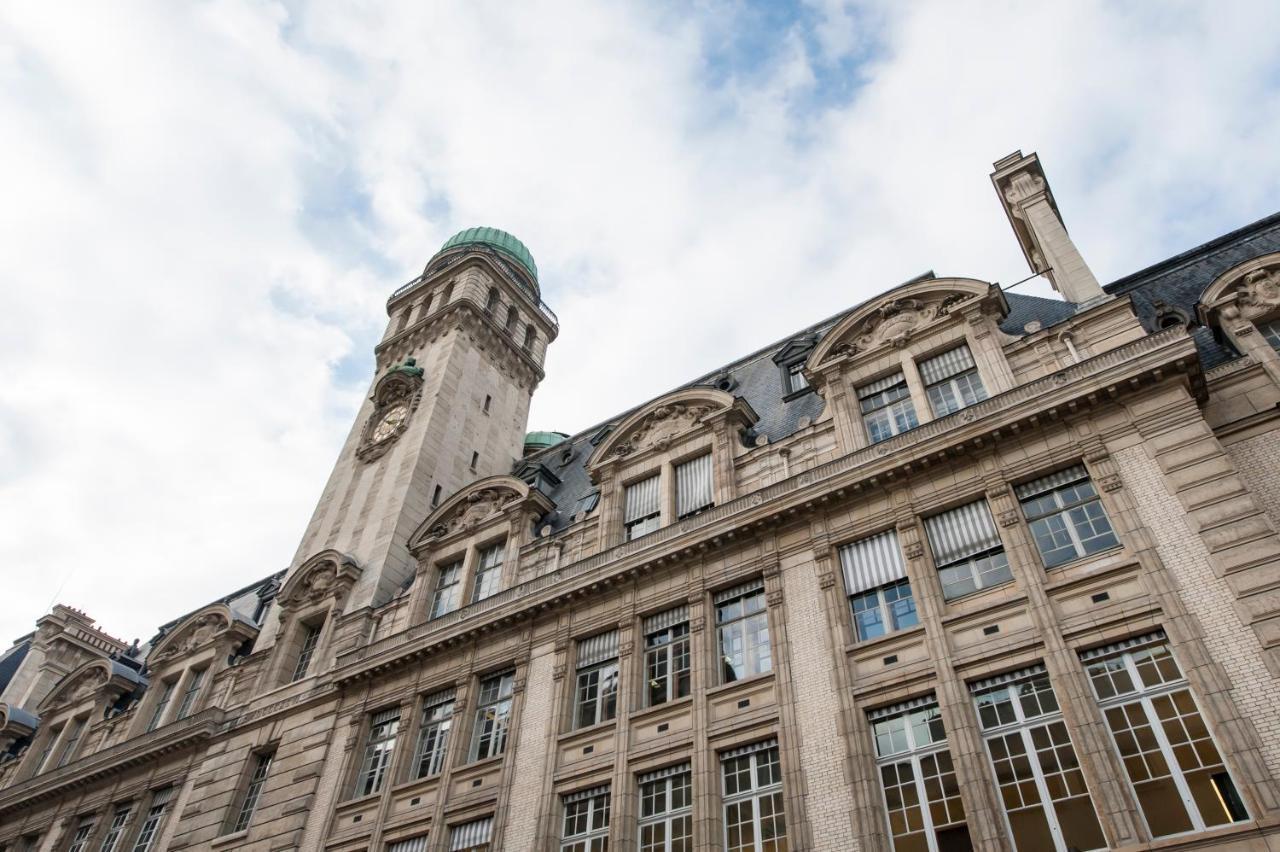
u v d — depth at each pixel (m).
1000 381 21.89
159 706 37.53
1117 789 14.96
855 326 25.97
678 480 27.28
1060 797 15.57
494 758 23.95
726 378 33.47
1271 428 18.78
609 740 22.14
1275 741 14.19
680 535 24.16
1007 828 15.73
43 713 42.47
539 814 21.70
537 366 49.03
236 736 31.52
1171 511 17.53
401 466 37.84
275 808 27.45
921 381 23.62
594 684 23.92
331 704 29.45
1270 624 15.26
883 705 18.58
